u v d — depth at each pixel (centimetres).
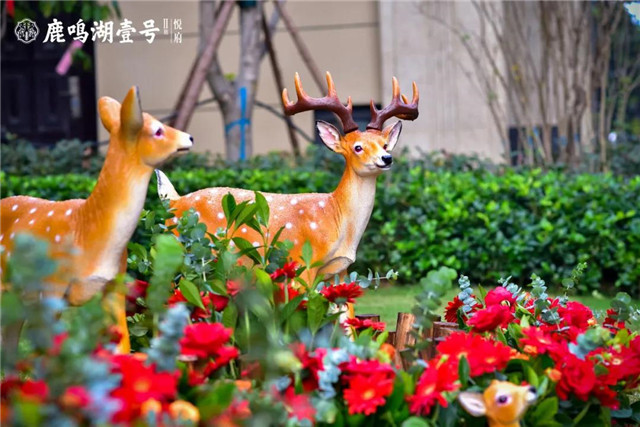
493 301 354
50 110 1211
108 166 318
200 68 861
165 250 263
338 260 462
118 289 305
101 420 204
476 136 1122
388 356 278
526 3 1130
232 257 312
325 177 830
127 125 311
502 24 1038
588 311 348
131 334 332
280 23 1177
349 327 329
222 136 1177
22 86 1210
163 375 231
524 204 815
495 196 816
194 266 322
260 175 834
